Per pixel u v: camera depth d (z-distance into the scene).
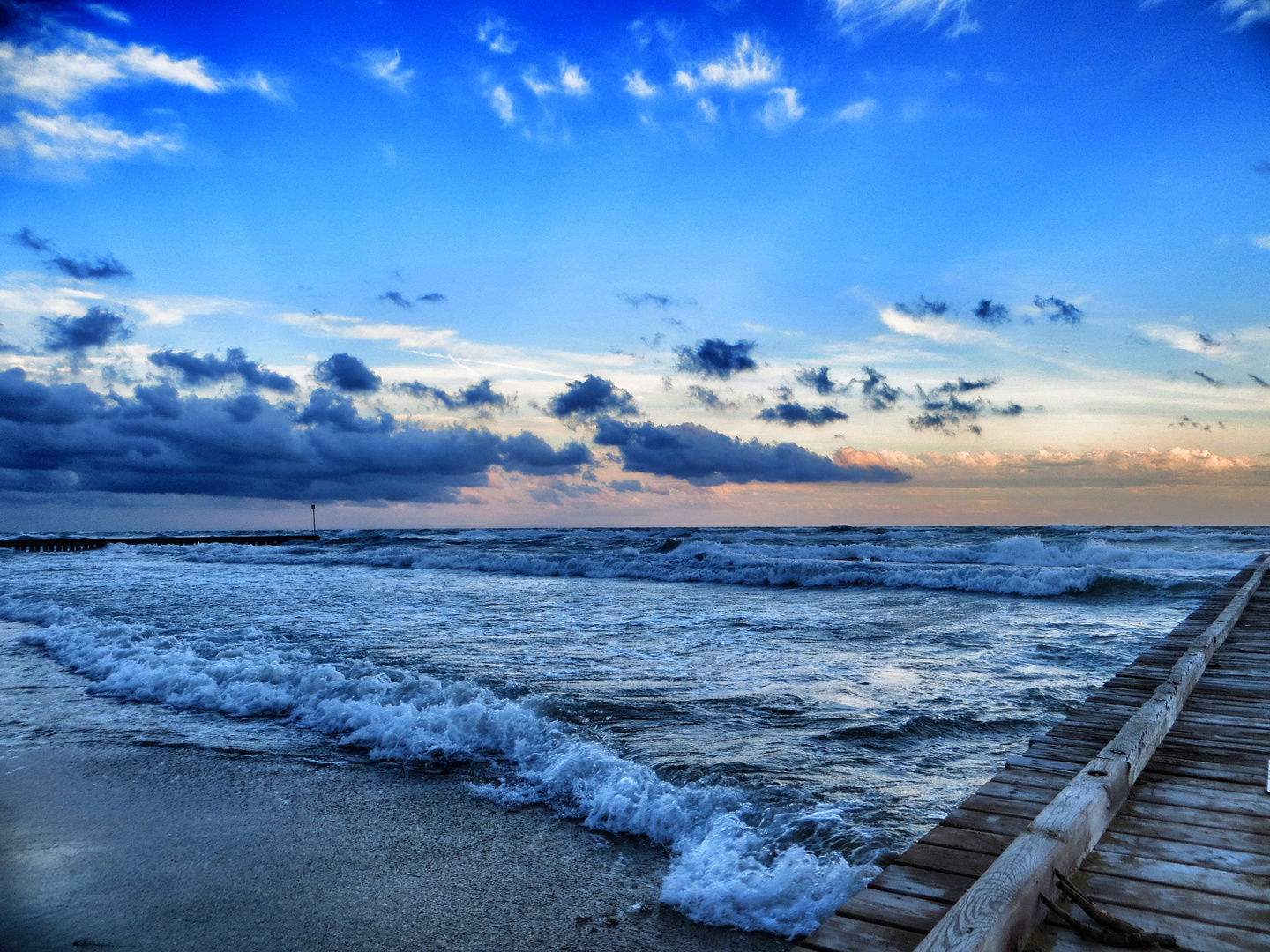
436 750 6.64
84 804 5.64
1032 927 2.27
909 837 4.36
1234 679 6.32
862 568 21.39
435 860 4.62
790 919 3.73
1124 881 2.68
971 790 5.15
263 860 4.68
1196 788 3.69
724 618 14.11
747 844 4.41
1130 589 17.09
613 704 7.52
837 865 4.05
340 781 6.03
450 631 12.44
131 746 7.00
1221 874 2.74
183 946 3.74
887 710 7.21
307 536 71.88
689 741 6.33
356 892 4.25
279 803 5.60
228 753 6.77
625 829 5.00
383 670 9.01
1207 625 9.25
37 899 4.25
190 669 9.59
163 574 27.30
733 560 23.50
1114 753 3.63
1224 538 33.25
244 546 45.66
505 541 46.22
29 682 9.65
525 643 11.16
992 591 18.48
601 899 4.09
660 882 4.27
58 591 20.27
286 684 8.75
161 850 4.86
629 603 16.88
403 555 31.56
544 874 4.42
